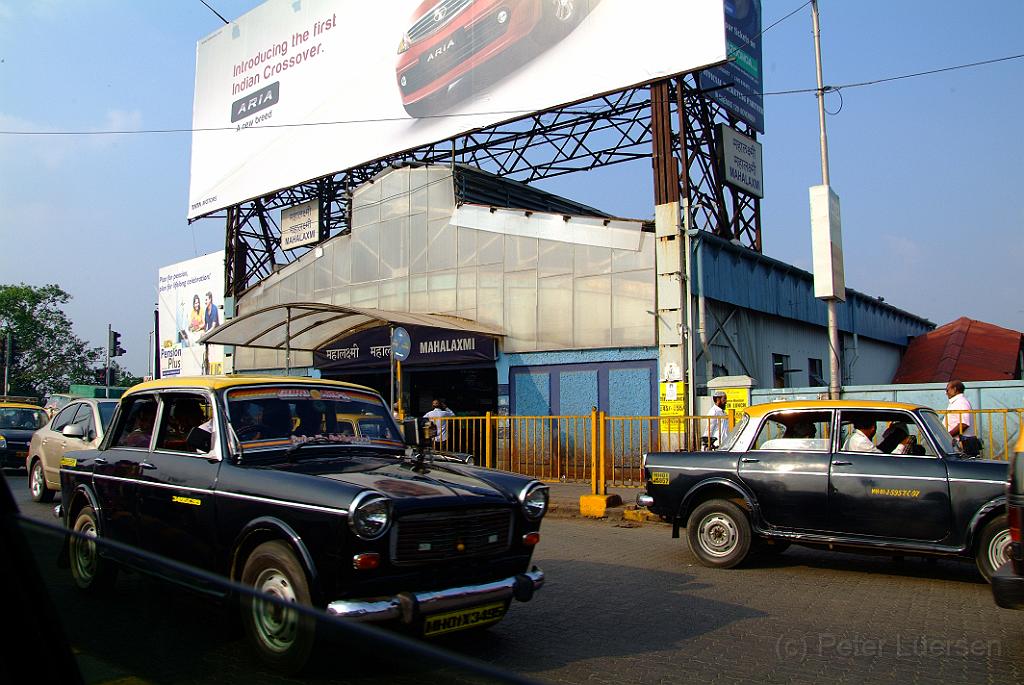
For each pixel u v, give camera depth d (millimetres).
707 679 4848
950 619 6305
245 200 25188
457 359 17609
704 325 15172
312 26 23828
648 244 15641
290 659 2877
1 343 42125
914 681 4863
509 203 20531
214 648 3080
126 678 2779
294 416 5695
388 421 6309
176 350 29609
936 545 7289
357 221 20906
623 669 5004
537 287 17172
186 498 5273
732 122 18812
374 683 1984
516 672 4902
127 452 6051
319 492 4535
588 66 17203
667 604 6719
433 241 19125
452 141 19797
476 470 5617
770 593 7184
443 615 4598
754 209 19188
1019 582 5117
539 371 16922
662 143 15797
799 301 19469
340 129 22641
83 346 52062
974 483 7148
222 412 5387
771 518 8047
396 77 21406
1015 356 22047
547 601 6789
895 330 26578
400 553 4535
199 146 27031
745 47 18938
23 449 18047
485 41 19312
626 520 11586
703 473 8438
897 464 7527
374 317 16297
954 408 11281
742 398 13945
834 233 13023
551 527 11102
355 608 4258
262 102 25062
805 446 8062
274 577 4625
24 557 2525
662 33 16062
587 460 14734
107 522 6047
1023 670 5078
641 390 15547
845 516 7660
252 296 23922
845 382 22016
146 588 2914
